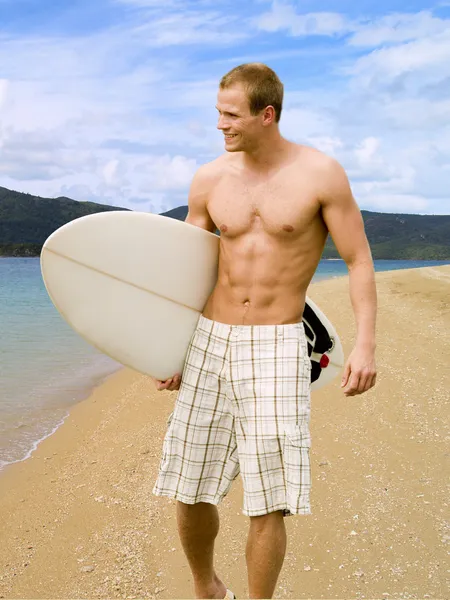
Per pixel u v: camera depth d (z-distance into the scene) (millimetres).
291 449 2260
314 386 2949
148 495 3893
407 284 16844
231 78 2303
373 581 2842
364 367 2287
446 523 3285
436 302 12227
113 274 2654
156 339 2654
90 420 5773
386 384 5887
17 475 4422
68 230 2617
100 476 4289
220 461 2467
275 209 2328
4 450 4957
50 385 7242
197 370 2482
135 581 2957
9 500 3986
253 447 2301
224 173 2492
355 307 2361
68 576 3033
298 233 2330
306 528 3318
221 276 2518
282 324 2361
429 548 3068
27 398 6629
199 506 2492
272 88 2289
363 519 3369
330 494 3672
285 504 2268
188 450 2467
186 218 2734
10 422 5734
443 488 3668
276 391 2299
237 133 2311
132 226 2646
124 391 6863
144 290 2652
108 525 3531
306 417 2316
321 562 3012
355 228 2340
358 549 3098
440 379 6062
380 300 13109
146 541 3320
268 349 2338
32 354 9312
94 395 6758
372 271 2369
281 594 2773
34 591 2918
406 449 4277
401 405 5227
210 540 2561
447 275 19203
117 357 2693
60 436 5312
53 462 4672
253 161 2402
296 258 2357
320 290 17016
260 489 2279
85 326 2674
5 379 7559
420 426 4711
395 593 2746
